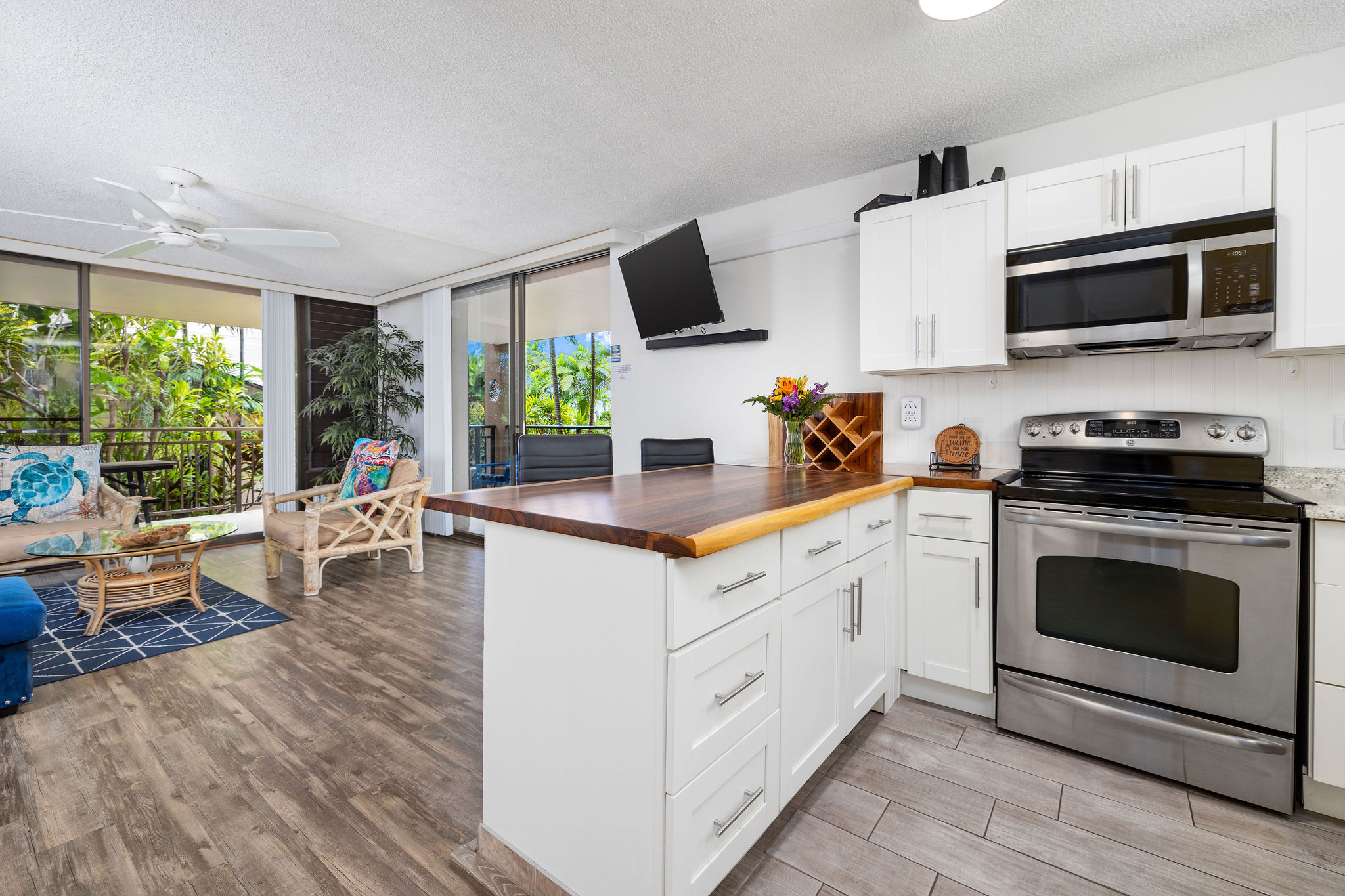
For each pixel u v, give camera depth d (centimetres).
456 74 215
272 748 194
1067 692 193
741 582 126
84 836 151
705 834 118
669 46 200
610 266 415
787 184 319
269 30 188
